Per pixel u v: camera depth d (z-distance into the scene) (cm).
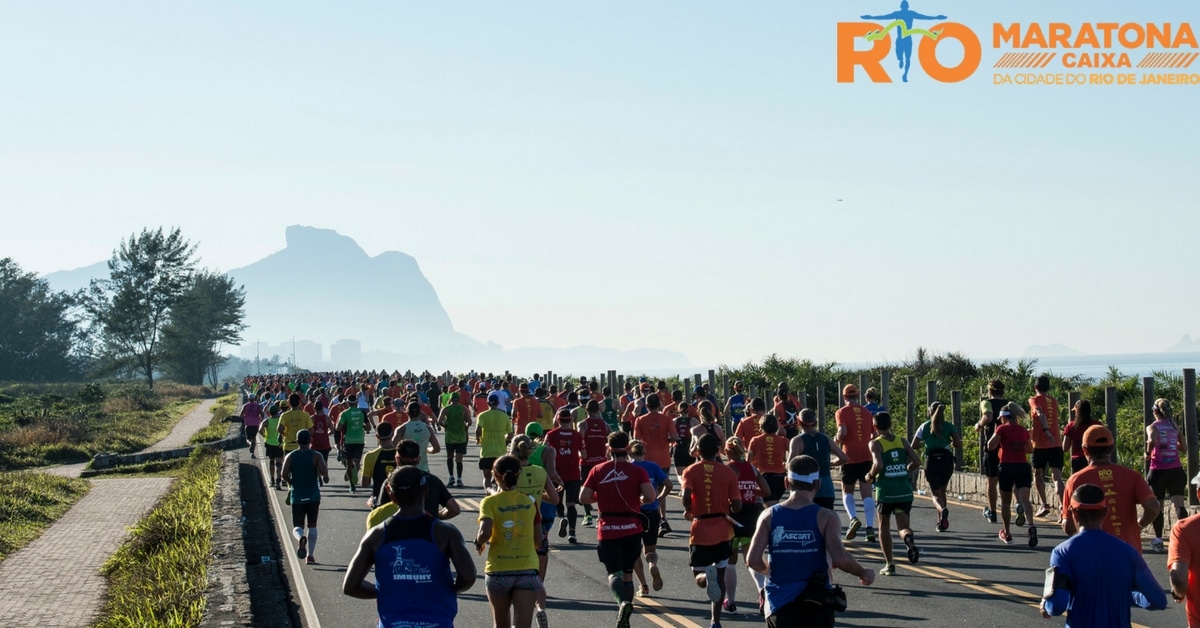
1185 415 1482
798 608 668
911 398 1995
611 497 997
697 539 988
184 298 9731
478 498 2020
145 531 1742
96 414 5688
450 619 624
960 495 1850
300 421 2202
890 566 1203
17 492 2408
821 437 1250
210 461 3097
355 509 1966
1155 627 942
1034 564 1242
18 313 12638
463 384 4056
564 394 2466
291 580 1329
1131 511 820
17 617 1291
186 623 1081
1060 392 2527
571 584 1227
